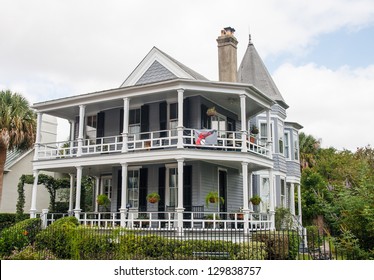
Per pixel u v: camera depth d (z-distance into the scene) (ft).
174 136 62.44
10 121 75.97
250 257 43.60
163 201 63.16
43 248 50.65
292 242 48.03
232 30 72.54
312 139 131.64
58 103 67.46
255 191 76.84
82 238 46.57
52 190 89.81
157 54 68.64
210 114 61.21
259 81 84.69
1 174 76.33
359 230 30.86
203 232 48.62
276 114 81.41
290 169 84.58
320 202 35.68
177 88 56.75
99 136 71.87
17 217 80.33
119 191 68.44
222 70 70.38
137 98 64.95
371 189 31.63
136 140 61.98
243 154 57.21
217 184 65.82
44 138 104.68
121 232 46.29
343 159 98.12
